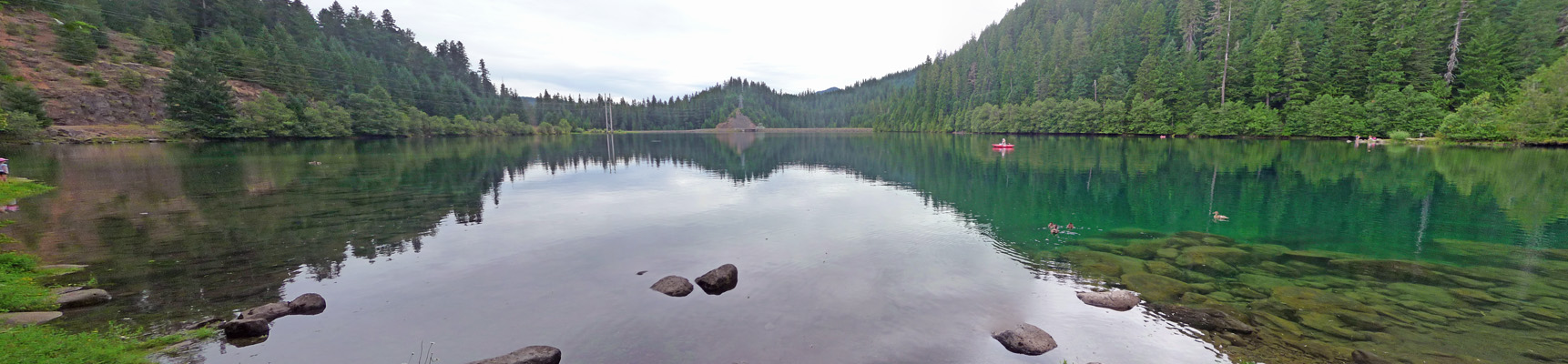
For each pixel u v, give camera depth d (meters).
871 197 30.08
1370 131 74.62
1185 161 50.09
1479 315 11.68
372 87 130.12
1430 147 60.44
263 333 10.55
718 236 19.83
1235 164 46.94
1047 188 33.34
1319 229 21.05
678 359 9.79
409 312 11.91
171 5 133.75
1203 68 94.25
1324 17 90.62
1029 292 13.40
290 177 38.34
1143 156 56.84
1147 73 101.31
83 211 23.95
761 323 11.38
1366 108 75.38
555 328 11.12
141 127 82.94
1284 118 85.69
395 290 13.39
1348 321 11.38
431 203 27.48
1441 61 74.50
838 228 21.36
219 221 22.09
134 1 124.56
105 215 23.14
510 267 15.62
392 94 144.50
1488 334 10.70
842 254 17.16
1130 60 113.62
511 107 190.75
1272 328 11.08
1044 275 14.88
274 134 94.88
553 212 24.78
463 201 28.11
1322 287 13.73
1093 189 32.81
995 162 51.62
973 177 39.56
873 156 63.09
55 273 14.47
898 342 10.52
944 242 18.84
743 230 20.81
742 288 13.70
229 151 65.44
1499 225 21.45
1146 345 10.35
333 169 44.94
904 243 18.70
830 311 12.07
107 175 37.69
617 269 15.41
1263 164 46.50
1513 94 66.31
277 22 157.38
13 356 8.16
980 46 170.62
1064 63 125.56
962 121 150.75
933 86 176.75
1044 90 124.44
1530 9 70.81
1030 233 20.41
